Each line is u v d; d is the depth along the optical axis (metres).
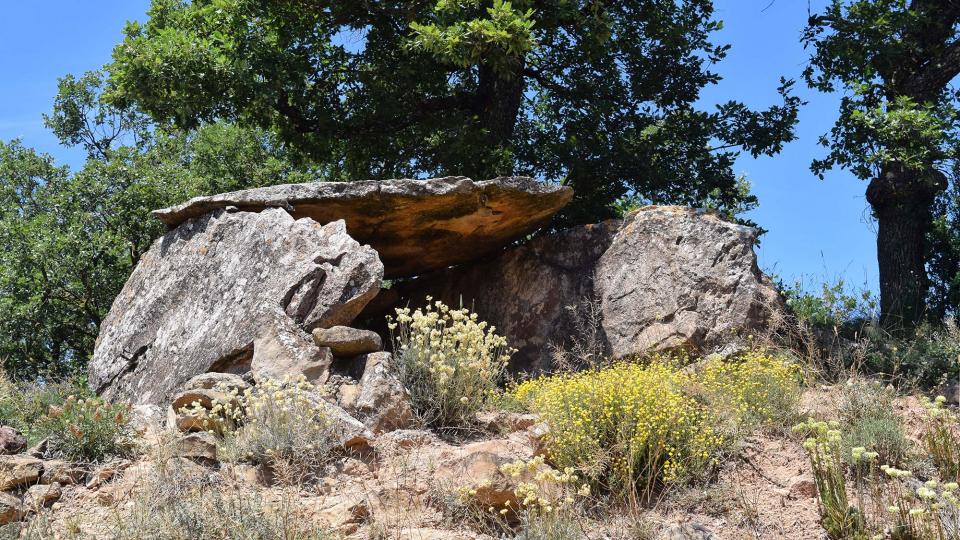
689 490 6.11
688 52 15.34
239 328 8.15
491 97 14.58
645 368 9.55
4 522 5.12
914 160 11.52
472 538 5.28
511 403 7.93
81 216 15.60
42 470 5.67
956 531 5.25
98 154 22.16
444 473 5.79
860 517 5.46
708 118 14.85
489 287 11.64
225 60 12.43
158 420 6.93
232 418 6.44
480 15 12.54
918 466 6.42
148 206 16.19
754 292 9.65
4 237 15.12
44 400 7.17
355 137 14.51
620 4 14.96
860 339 10.41
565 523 5.30
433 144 14.62
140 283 10.18
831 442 5.83
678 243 10.29
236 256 9.05
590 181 14.31
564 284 10.96
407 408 6.81
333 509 5.38
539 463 5.37
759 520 5.84
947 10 13.04
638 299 10.27
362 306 8.08
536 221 11.23
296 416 6.19
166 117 13.27
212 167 18.69
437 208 10.06
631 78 15.42
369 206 9.83
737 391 7.36
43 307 14.89
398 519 5.39
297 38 13.98
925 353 9.59
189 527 4.88
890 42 12.52
